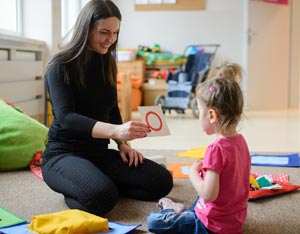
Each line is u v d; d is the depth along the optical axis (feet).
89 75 6.00
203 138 12.48
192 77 18.65
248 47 21.13
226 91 4.47
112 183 5.60
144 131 5.33
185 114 19.21
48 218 4.96
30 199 6.30
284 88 21.79
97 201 5.36
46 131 8.71
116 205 6.04
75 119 5.54
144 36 22.56
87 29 5.74
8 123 8.13
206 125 4.61
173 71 21.33
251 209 5.96
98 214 5.42
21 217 5.52
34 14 12.73
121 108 16.30
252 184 6.57
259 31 21.15
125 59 21.27
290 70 22.24
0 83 10.20
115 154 6.43
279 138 12.51
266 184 6.79
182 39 22.34
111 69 6.23
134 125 5.28
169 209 5.27
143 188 6.17
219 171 4.34
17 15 12.61
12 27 12.48
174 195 6.56
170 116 18.39
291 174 8.00
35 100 12.28
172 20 22.27
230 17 21.93
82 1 16.92
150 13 22.36
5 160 7.91
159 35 22.45
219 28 22.06
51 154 6.07
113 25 5.71
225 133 4.55
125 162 6.27
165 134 5.54
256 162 8.89
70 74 5.84
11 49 10.77
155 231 4.85
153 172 6.16
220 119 4.48
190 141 11.94
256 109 21.42
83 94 5.97
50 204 6.07
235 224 4.61
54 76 5.80
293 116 18.45
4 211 5.60
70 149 6.06
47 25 12.74
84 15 5.73
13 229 4.92
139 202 6.19
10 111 8.52
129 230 4.92
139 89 21.38
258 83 21.31
